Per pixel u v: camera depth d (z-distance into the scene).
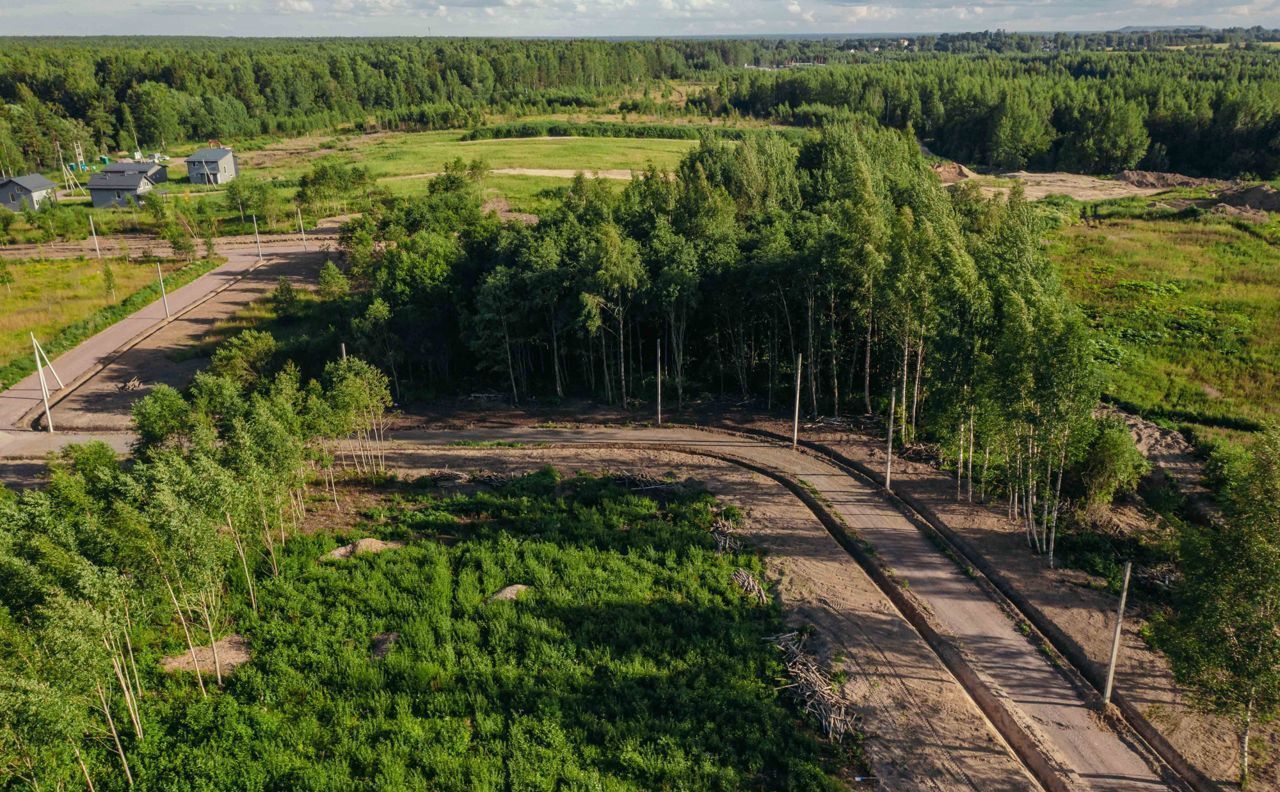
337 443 56.19
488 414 62.81
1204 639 24.97
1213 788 25.27
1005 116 166.88
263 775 26.56
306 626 34.78
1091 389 36.38
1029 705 29.20
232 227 125.56
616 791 25.58
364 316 67.06
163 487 30.61
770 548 40.25
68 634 25.59
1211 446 48.94
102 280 98.12
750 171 82.06
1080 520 41.19
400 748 27.50
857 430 54.69
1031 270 49.75
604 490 46.88
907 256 47.06
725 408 60.81
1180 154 162.12
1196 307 73.81
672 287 57.41
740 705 29.28
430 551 40.59
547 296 62.34
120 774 27.06
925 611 34.62
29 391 68.69
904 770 26.38
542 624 33.97
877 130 137.00
